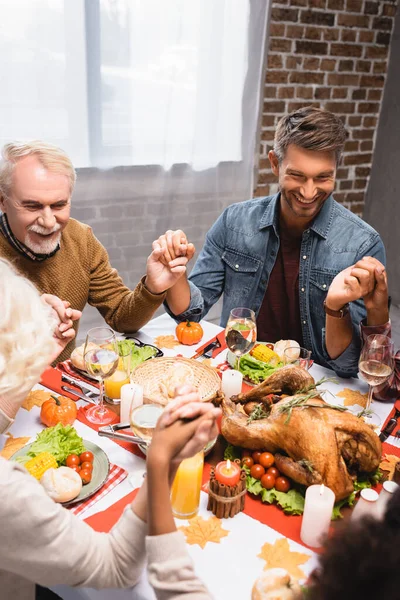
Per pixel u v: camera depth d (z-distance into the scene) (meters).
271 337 2.07
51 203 1.61
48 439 1.12
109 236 3.13
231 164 3.34
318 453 1.00
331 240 1.85
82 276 1.87
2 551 0.75
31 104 2.70
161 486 0.75
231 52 3.09
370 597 0.48
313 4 3.22
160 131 3.05
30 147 1.58
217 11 2.95
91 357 1.23
